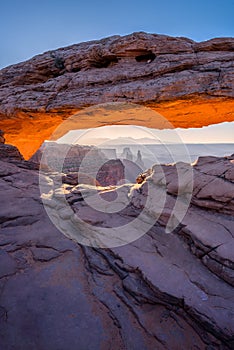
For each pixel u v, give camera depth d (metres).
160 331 3.24
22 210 6.89
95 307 3.68
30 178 9.83
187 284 3.80
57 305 3.68
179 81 9.89
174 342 3.09
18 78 13.51
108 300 3.81
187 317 3.36
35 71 13.62
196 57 10.30
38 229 6.07
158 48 10.86
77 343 3.06
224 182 5.54
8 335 3.13
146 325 3.34
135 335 3.19
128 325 3.35
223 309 3.29
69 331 3.22
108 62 12.59
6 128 15.72
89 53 12.11
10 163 11.62
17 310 3.55
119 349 3.01
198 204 5.70
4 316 3.43
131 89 10.48
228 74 9.40
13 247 5.26
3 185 8.61
